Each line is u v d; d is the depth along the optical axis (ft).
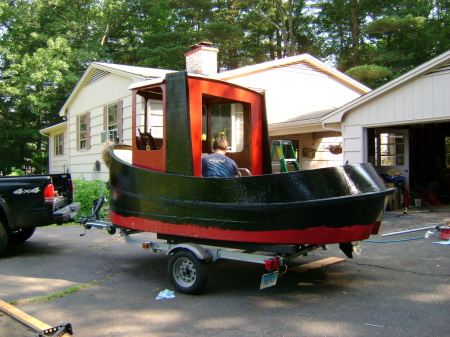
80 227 31.94
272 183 13.21
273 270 14.25
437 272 16.81
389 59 74.18
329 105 50.37
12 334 11.66
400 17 70.08
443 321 11.96
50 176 23.21
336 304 13.64
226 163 16.28
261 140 18.69
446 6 77.20
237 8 89.97
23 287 16.34
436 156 41.34
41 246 24.63
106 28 97.14
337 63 90.33
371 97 31.14
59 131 63.57
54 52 76.38
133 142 17.07
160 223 15.55
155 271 18.62
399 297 14.12
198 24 96.27
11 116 86.99
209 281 16.79
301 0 92.17
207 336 11.46
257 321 12.41
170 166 15.37
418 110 28.78
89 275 18.03
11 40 84.58
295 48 89.92
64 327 11.14
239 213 13.74
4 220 21.33
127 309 13.73
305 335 11.33
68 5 91.91
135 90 17.17
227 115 19.26
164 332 11.82
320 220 12.89
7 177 21.39
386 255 19.85
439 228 22.91
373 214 13.58
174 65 87.66
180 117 15.06
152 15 96.07
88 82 48.29
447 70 27.25
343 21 88.02
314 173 12.84
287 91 46.42
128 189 16.78
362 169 13.52
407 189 34.71
